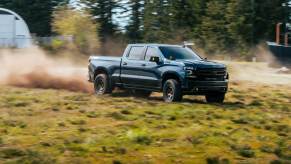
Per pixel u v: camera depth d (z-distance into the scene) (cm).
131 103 1884
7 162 924
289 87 2772
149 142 1147
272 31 8581
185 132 1276
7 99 1964
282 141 1175
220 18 8562
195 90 1900
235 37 8181
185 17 9350
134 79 2084
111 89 2198
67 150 1048
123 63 2133
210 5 8638
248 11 8231
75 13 7900
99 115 1551
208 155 1030
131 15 10244
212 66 1923
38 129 1295
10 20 7562
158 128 1338
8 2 12538
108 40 9781
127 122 1429
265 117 1574
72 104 1819
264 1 8481
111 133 1253
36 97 2045
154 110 1677
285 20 8756
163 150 1073
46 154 995
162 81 1978
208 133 1258
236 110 1747
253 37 8331
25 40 7125
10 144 1103
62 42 6938
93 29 7750
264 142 1173
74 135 1212
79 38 7512
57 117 1506
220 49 8456
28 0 12519
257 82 3044
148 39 9725
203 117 1541
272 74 3716
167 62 1966
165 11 9594
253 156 1034
